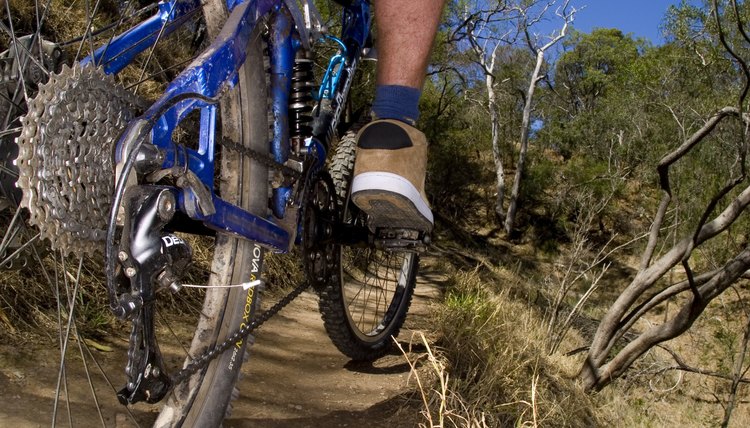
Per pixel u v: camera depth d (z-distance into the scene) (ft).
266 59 6.49
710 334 54.29
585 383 22.65
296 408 8.84
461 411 9.19
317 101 8.13
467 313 14.11
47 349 8.47
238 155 5.81
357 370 10.92
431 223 6.98
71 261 10.23
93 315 9.89
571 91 186.09
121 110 4.52
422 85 6.39
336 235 8.05
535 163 130.72
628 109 100.99
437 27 6.21
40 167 3.92
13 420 6.53
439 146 96.89
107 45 5.88
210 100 4.94
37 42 5.35
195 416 5.46
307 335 13.05
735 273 21.57
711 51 51.37
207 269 13.89
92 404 7.37
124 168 4.20
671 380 39.29
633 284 22.82
